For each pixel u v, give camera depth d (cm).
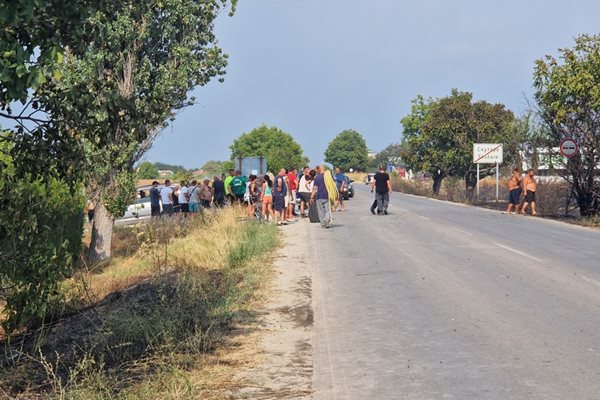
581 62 2697
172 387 636
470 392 651
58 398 621
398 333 895
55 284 840
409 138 6419
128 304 1005
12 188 762
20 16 537
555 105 2708
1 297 830
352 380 698
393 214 3142
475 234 2162
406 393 652
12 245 787
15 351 858
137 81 2231
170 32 2358
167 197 3114
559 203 3206
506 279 1295
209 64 2403
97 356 809
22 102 608
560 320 950
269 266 1494
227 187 3203
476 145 4275
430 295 1151
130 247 2319
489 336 868
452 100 5456
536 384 672
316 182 2494
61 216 1530
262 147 11944
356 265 1518
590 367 727
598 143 2680
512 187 3141
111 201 2202
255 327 939
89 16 646
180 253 1569
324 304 1095
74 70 1998
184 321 942
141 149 2259
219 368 746
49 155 737
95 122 743
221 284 1181
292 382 694
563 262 1510
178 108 2356
